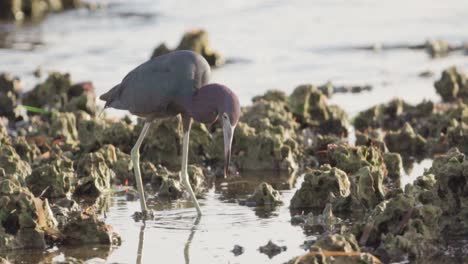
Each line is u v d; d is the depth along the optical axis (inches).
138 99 496.7
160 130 597.0
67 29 1075.9
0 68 884.6
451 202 449.7
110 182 555.5
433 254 413.1
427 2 1195.3
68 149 602.5
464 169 446.9
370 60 925.2
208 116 481.7
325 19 1114.1
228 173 580.1
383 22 1091.3
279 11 1163.3
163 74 489.1
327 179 492.7
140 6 1200.8
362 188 480.7
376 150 547.8
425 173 483.8
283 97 705.6
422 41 995.9
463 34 1019.9
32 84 823.1
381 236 420.8
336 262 390.3
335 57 939.3
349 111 735.1
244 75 866.8
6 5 1128.8
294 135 633.6
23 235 435.8
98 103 743.7
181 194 528.7
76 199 523.8
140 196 492.1
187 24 1094.4
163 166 596.4
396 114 701.9
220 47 981.8
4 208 443.2
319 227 459.8
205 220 478.9
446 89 764.6
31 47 981.2
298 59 929.5
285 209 496.1
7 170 531.5
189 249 433.4
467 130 606.9
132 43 998.4
